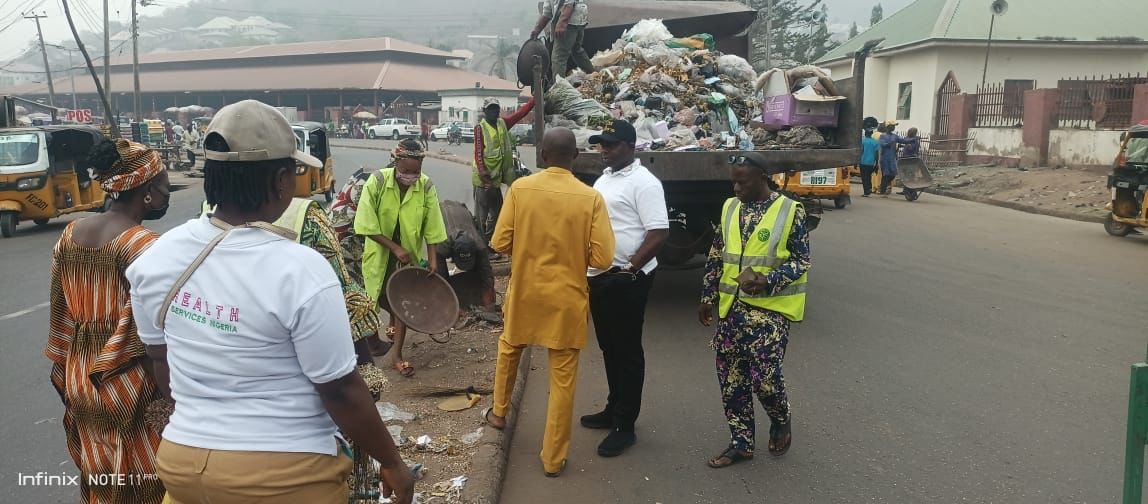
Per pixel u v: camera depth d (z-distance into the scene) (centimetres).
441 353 603
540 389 548
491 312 694
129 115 8256
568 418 409
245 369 191
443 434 454
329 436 205
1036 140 2016
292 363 194
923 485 397
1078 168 1888
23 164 1364
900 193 1933
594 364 607
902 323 704
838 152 700
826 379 559
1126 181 1158
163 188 292
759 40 3062
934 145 2478
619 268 429
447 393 518
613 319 432
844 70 3338
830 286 858
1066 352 616
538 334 404
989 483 398
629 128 436
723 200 751
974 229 1296
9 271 1022
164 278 198
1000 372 569
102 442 279
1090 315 728
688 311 759
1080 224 1359
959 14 2672
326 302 191
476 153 897
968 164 2303
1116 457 427
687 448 447
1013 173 1938
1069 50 2656
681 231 780
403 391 523
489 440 432
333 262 265
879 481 403
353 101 7562
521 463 430
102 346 279
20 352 644
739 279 396
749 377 421
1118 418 482
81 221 282
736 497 388
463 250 662
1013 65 2659
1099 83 1938
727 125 810
